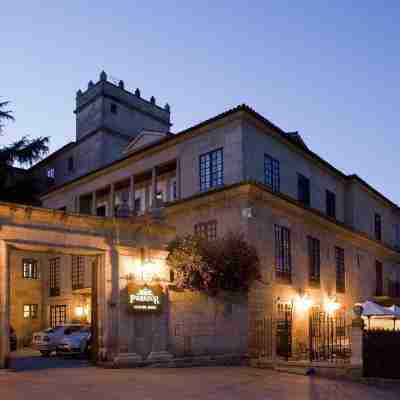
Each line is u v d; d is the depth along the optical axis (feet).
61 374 45.24
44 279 115.34
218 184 78.23
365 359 54.49
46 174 152.87
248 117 77.61
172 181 94.94
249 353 64.90
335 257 96.68
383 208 127.85
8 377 42.14
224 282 61.77
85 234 52.21
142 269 55.57
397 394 45.65
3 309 46.24
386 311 69.92
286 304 76.28
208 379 45.85
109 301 52.80
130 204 101.24
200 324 60.64
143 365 53.42
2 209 47.09
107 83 141.59
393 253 126.00
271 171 82.28
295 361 60.44
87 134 140.36
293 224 82.12
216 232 73.87
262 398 37.55
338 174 105.19
